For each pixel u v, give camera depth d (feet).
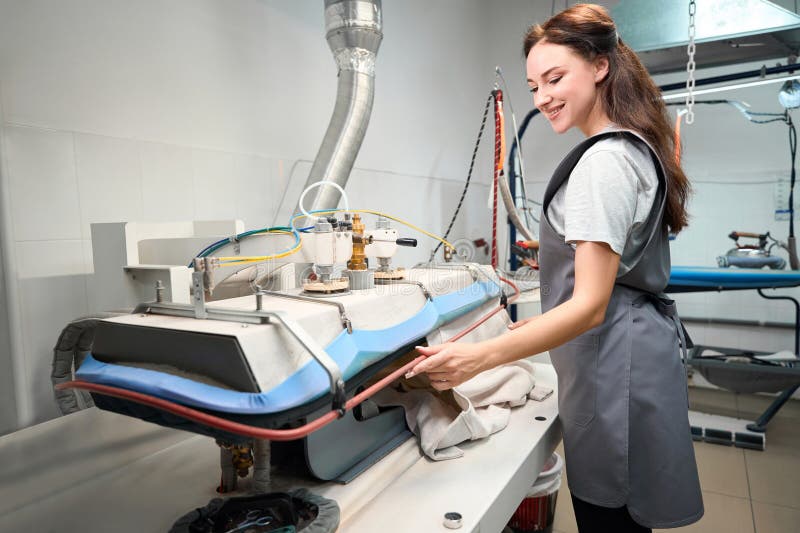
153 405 1.89
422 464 2.97
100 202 4.14
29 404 3.72
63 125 3.88
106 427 3.11
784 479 7.07
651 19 7.50
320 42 6.47
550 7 11.56
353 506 2.52
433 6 9.43
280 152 5.92
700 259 10.94
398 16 8.31
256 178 5.60
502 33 12.20
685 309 11.26
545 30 2.99
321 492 2.65
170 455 3.27
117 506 2.67
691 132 10.83
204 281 2.27
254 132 5.57
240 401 1.80
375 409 3.06
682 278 8.75
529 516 4.95
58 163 3.85
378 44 5.33
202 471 3.04
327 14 5.16
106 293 3.45
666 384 3.06
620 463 3.03
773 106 10.08
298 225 4.95
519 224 6.94
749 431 8.21
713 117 10.60
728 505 6.42
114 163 4.23
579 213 2.62
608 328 3.10
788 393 8.22
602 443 3.08
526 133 12.28
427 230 9.46
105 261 3.43
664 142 3.05
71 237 3.95
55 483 2.88
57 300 3.87
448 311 3.36
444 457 3.01
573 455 3.25
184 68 4.80
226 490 2.77
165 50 4.62
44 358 3.81
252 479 2.87
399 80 8.41
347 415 2.85
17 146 3.62
